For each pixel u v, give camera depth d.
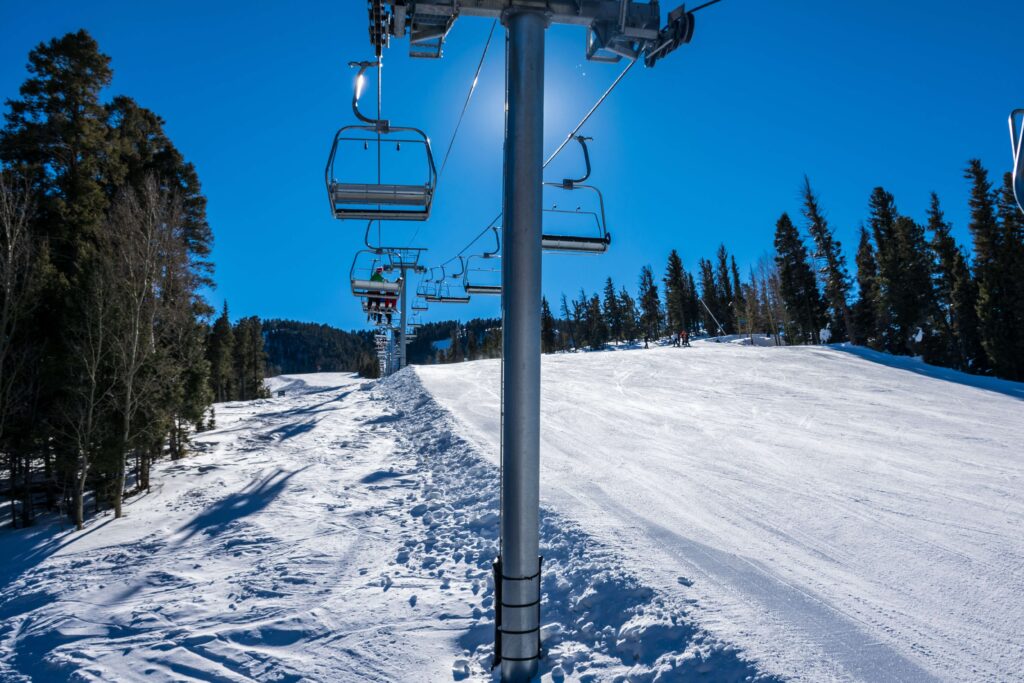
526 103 4.73
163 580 8.20
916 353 44.59
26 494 12.97
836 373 24.92
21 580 8.98
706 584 5.94
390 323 41.19
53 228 16.81
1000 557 6.43
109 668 5.79
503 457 4.89
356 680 5.31
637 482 10.01
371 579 7.62
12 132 18.86
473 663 5.46
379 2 4.73
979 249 40.91
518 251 4.72
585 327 94.88
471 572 7.56
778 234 55.34
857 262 51.97
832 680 4.25
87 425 12.05
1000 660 4.48
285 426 21.77
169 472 15.32
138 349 13.45
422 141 7.34
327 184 7.33
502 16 4.85
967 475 9.88
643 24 4.90
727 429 14.71
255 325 82.94
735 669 4.50
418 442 16.00
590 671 4.98
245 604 7.07
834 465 10.80
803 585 5.89
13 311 12.67
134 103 24.09
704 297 85.06
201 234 26.84
